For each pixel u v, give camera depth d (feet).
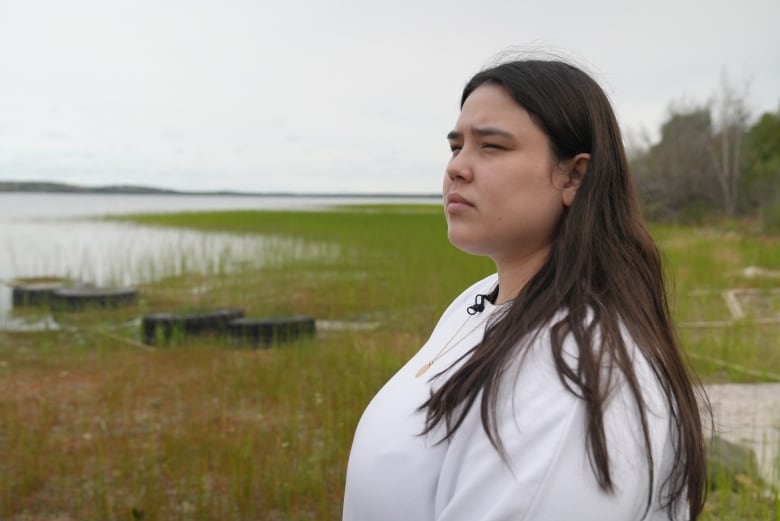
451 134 4.74
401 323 35.63
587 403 3.71
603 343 3.86
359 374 23.59
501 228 4.50
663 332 4.48
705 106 119.55
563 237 4.36
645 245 4.51
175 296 46.47
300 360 26.32
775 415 19.19
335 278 51.34
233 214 197.88
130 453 17.37
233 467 15.74
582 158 4.45
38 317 40.60
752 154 107.04
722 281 43.55
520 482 3.69
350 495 4.92
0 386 24.41
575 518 3.63
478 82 4.73
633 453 3.73
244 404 21.44
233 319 34.27
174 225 140.15
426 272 51.72
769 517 12.72
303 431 18.71
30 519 13.94
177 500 14.61
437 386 4.58
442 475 4.22
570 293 4.19
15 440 18.07
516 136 4.42
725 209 105.09
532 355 4.01
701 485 4.44
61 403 22.17
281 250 71.87
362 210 273.54
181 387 23.75
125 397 22.59
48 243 96.37
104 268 64.95
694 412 4.38
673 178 109.40
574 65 4.73
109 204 526.57
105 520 13.82
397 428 4.65
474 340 4.75
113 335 34.24
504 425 3.90
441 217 170.91
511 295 4.80
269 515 14.08
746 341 28.22
